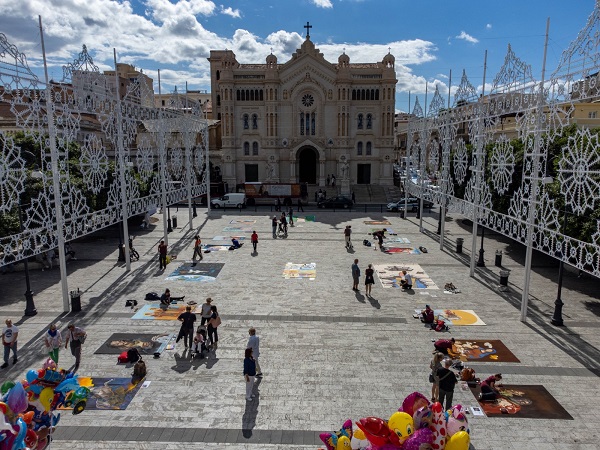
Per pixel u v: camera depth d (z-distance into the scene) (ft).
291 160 226.17
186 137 131.03
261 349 57.16
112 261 99.14
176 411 44.29
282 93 223.51
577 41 53.16
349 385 48.93
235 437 40.57
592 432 41.29
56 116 70.79
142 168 104.32
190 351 56.65
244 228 139.85
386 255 105.81
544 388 48.37
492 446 39.29
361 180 232.12
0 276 87.66
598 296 77.10
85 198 77.66
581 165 54.39
